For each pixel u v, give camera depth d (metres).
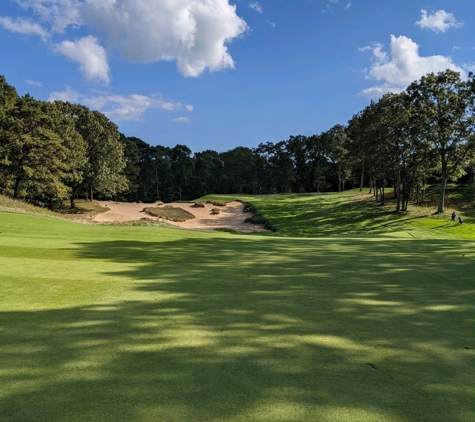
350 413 2.27
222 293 5.39
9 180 33.38
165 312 4.41
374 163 40.81
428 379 2.77
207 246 11.62
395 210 40.59
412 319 4.24
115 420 2.16
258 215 42.44
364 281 6.29
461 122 33.34
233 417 2.20
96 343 3.40
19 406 2.31
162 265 7.77
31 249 9.36
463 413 2.29
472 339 3.62
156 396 2.44
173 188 96.38
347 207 45.62
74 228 16.38
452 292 5.53
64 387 2.56
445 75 33.88
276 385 2.62
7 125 32.69
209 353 3.20
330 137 72.19
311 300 5.04
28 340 3.47
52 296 5.05
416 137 35.12
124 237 13.59
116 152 48.53
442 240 15.65
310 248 11.63
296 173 88.50
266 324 4.01
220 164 104.88
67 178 40.72
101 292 5.33
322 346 3.40
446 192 50.22
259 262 8.39
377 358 3.14
